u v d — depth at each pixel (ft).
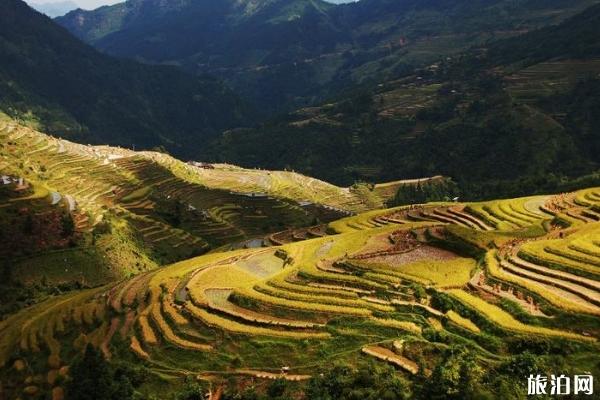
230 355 191.11
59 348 234.58
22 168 504.84
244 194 649.61
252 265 298.15
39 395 197.47
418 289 212.02
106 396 176.04
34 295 335.06
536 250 226.17
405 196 624.59
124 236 432.25
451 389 139.64
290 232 444.55
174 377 187.01
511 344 165.58
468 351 159.63
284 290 230.68
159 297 255.09
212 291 248.11
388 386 150.51
